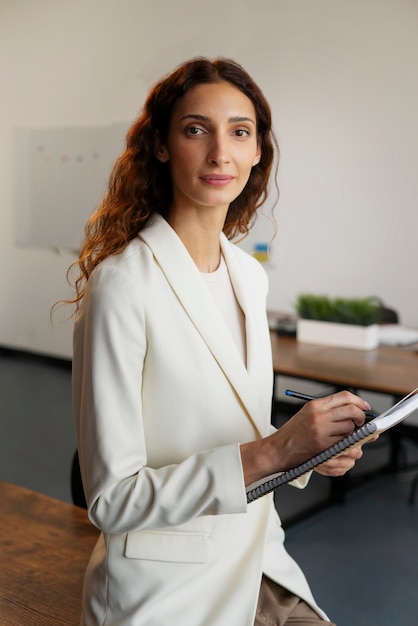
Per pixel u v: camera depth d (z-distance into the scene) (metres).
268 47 6.01
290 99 5.95
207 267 1.34
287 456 1.11
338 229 5.83
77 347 1.22
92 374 1.14
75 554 1.99
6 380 7.14
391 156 5.50
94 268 1.30
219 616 1.21
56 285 7.54
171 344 1.18
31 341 7.88
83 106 7.15
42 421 5.87
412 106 5.35
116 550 1.21
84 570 1.91
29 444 5.30
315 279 6.00
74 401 1.26
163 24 6.57
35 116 7.54
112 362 1.14
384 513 4.14
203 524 1.23
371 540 3.78
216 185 1.20
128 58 6.80
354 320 4.13
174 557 1.21
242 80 1.22
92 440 1.14
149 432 1.20
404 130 5.41
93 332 1.15
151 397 1.19
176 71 1.23
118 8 6.80
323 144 5.82
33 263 7.73
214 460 1.11
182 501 1.10
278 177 6.09
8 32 7.62
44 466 4.86
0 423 5.81
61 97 7.30
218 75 1.20
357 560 3.55
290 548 3.68
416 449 5.34
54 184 7.41
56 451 5.16
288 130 5.99
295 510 4.18
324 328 4.22
